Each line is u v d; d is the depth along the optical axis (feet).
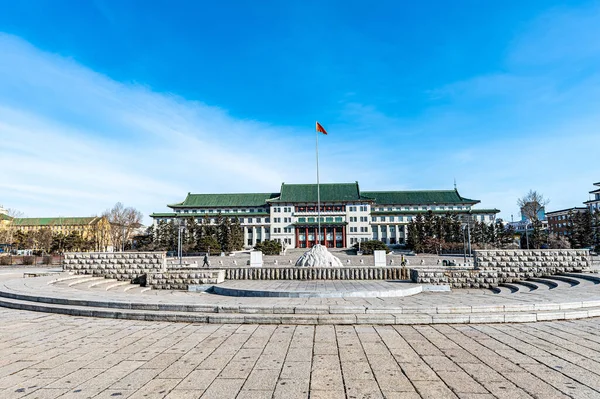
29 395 17.39
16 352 24.40
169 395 17.37
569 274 67.10
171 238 240.12
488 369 20.66
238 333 29.12
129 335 28.81
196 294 54.75
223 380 19.24
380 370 20.61
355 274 66.80
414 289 53.26
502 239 234.79
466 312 33.83
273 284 58.44
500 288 63.67
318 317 32.12
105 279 70.33
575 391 17.56
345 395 17.29
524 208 219.61
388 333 28.86
